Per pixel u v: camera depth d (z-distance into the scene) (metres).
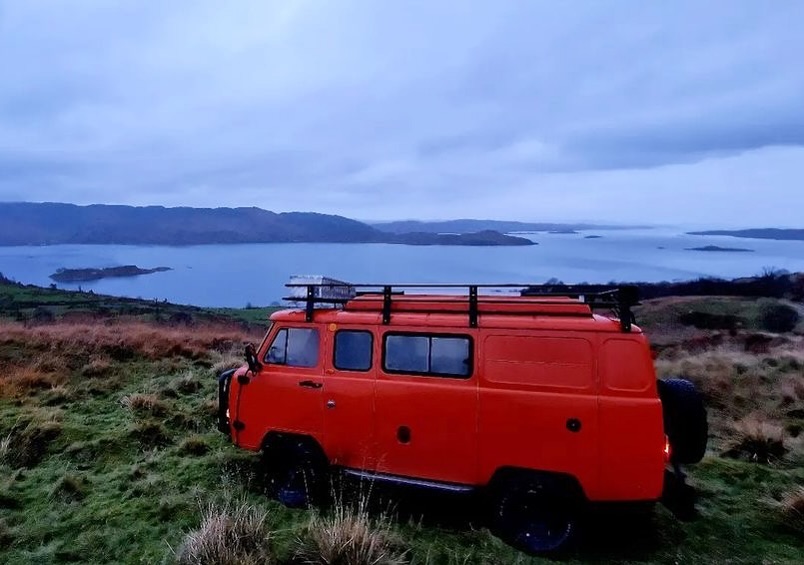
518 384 5.22
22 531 5.36
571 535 5.00
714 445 8.12
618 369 4.96
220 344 17.06
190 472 6.83
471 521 5.64
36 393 10.39
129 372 12.40
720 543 5.26
